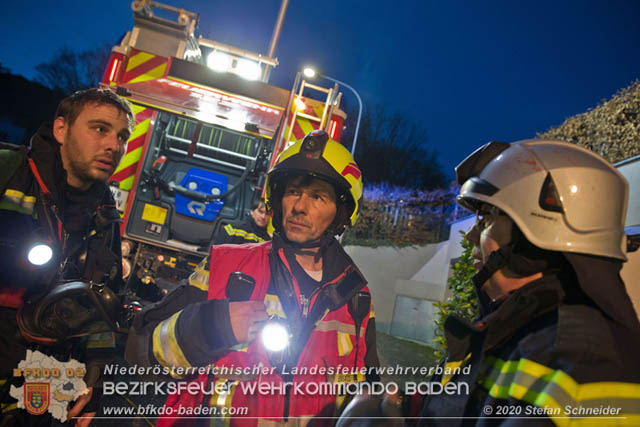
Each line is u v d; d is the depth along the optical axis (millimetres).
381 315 10992
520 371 820
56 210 1525
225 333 1186
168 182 4945
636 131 5547
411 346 9078
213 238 4812
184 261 4891
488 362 955
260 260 1513
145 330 1373
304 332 1430
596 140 6355
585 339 787
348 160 1618
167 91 4883
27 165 1479
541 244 915
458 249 9633
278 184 1701
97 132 1570
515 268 984
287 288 1452
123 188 4773
